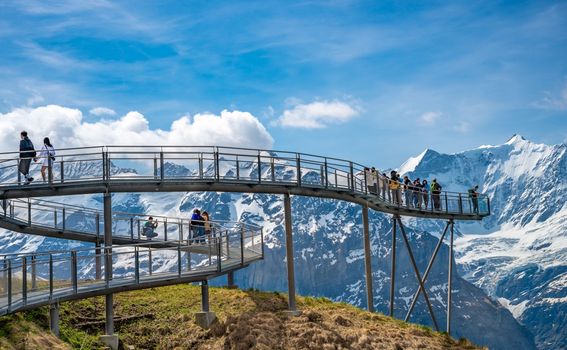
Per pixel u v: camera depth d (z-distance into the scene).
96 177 40.69
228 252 45.16
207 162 44.09
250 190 44.97
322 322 43.16
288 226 45.69
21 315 35.81
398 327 45.91
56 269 35.09
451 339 45.94
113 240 47.62
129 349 38.19
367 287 52.91
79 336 37.53
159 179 42.03
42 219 46.81
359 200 52.44
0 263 30.89
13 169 39.28
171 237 49.31
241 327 39.81
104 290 36.66
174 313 42.38
